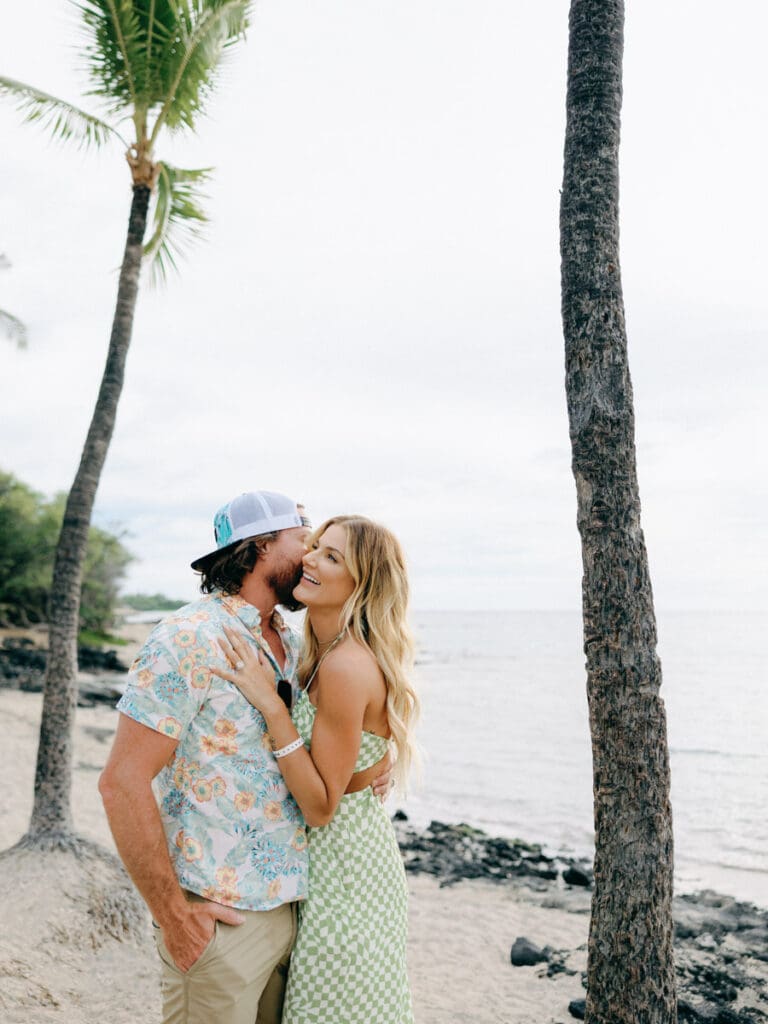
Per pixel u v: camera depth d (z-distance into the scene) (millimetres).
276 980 2680
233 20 6801
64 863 6164
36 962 5102
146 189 7391
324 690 2582
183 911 2330
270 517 2711
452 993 5953
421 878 9547
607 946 3229
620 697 3223
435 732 25391
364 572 2711
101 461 7105
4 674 28812
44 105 7203
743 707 32875
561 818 14250
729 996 6031
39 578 46219
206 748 2428
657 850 3205
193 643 2400
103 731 18672
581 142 3518
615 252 3473
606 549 3281
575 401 3406
